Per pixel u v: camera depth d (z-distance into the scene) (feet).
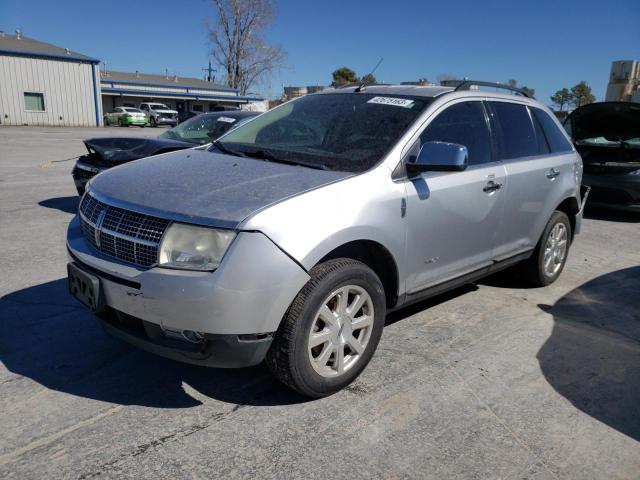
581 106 30.81
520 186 14.74
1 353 11.86
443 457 9.02
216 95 182.19
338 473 8.52
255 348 9.23
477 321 14.61
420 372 11.71
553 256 17.42
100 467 8.43
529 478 8.66
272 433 9.43
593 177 29.48
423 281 12.35
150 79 190.39
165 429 9.43
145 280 9.02
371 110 12.93
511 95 15.84
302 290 9.58
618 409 10.73
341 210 9.98
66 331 12.96
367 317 10.87
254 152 12.42
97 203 10.50
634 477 8.81
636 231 27.17
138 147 24.12
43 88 123.34
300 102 14.74
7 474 8.20
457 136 13.11
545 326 14.52
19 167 43.37
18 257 18.47
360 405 10.37
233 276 8.77
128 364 11.57
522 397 10.96
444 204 12.21
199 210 9.20
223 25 185.26
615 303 16.56
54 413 9.77
